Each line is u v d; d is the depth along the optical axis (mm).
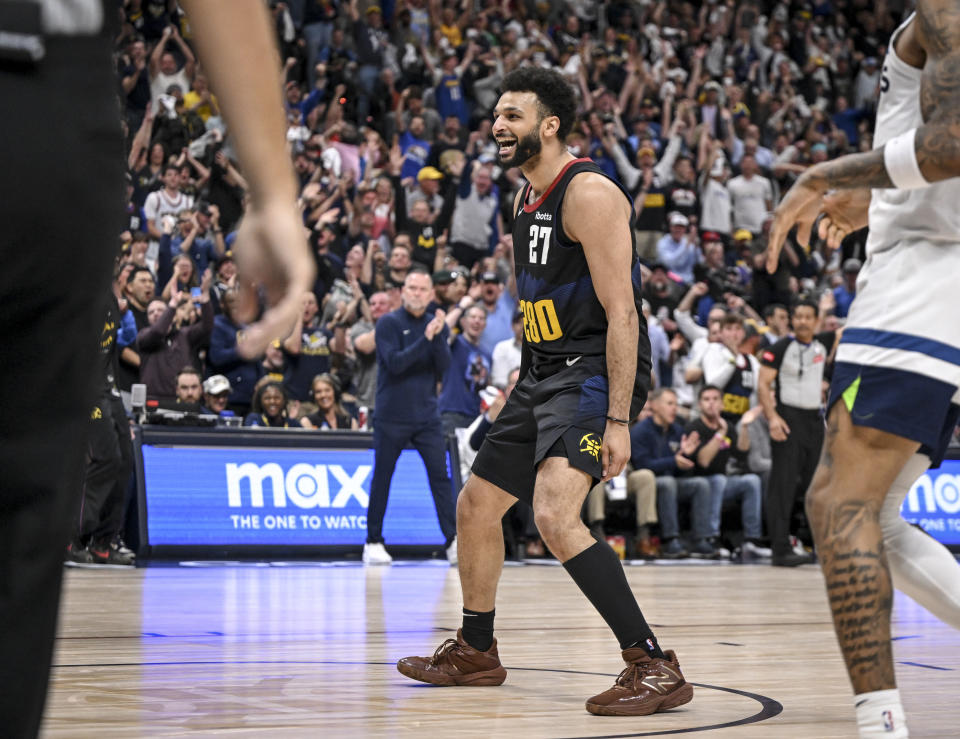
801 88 21234
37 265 1003
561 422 3762
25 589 1037
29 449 1044
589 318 3848
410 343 10016
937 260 2764
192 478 10023
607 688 3988
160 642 4973
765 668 4512
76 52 1019
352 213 14383
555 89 3871
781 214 2961
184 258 11594
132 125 13992
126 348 10836
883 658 2617
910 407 2689
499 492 3980
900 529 3012
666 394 11781
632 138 17547
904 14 23719
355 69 16406
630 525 11953
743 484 11898
